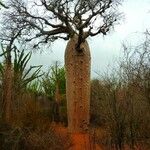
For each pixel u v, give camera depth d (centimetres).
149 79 944
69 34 2164
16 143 1177
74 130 2108
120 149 1059
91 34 2112
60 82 2469
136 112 1032
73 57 2156
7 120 1243
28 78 1594
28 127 1291
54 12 2122
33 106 1397
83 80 2153
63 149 1389
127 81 1017
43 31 2177
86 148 1272
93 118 2058
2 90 1269
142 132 1035
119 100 1051
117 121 1062
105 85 1077
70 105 2155
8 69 1300
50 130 1405
